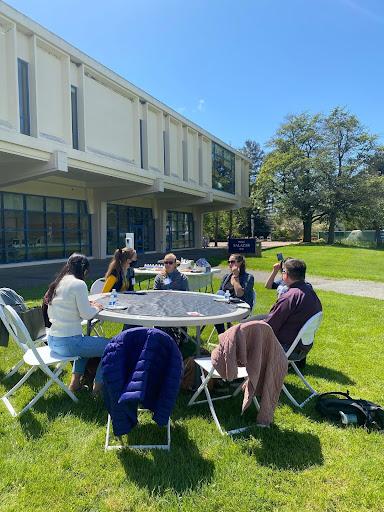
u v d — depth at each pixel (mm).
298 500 2350
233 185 34625
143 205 27438
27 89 13461
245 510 2256
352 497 2387
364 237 42219
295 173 37219
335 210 37219
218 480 2512
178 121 24203
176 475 2547
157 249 29141
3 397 3578
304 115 38469
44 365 3436
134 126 19688
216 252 28844
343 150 37688
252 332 3004
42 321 4418
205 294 5086
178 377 2754
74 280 3615
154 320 3539
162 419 2705
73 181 19359
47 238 18719
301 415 3459
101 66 16641
